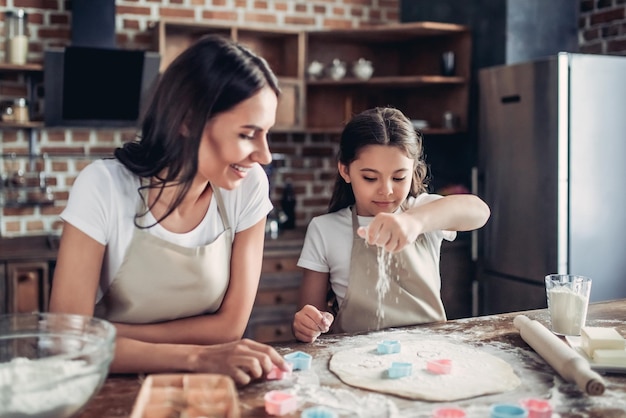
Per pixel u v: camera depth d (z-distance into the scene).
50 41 3.67
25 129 3.68
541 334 1.41
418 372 1.30
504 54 3.69
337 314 1.91
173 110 1.29
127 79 3.45
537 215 3.31
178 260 1.43
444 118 3.89
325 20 4.23
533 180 3.32
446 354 1.41
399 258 1.87
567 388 1.23
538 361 1.38
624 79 3.30
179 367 1.26
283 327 3.56
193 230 1.47
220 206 1.51
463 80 3.86
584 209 3.24
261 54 4.06
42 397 0.93
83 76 3.37
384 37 4.10
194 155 1.27
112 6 3.51
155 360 1.27
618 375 1.31
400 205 1.96
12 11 3.43
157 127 1.32
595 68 3.23
